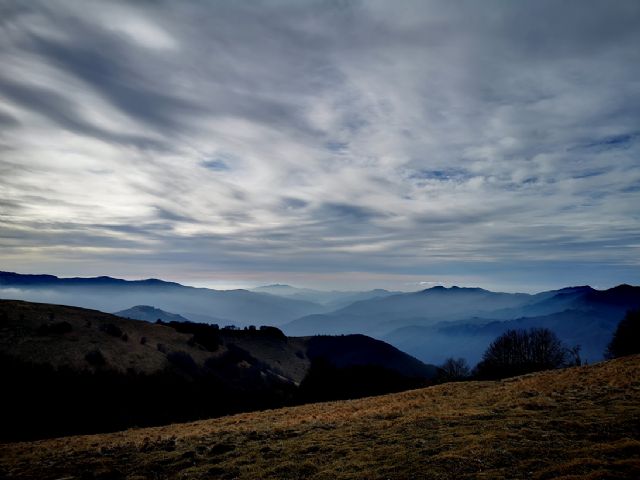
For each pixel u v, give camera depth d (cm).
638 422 1559
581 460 1203
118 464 1730
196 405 7969
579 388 2506
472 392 3291
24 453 2191
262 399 8519
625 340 7406
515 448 1372
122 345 10806
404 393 4056
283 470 1438
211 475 1483
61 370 8350
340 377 8469
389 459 1428
